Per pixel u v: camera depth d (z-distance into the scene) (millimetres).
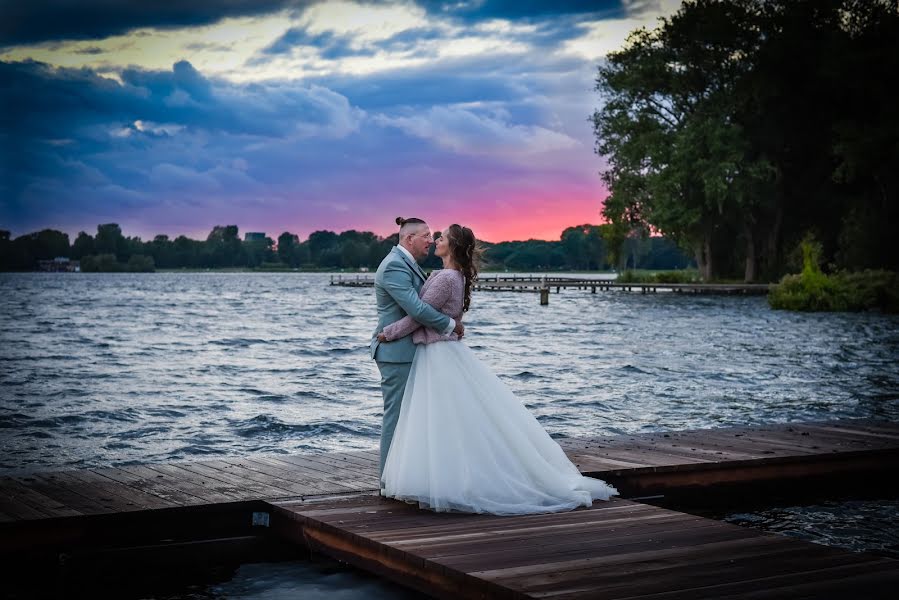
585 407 13797
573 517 5773
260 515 6383
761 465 7914
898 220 51719
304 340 27625
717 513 7633
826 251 58500
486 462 5984
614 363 20234
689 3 58469
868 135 50406
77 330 32688
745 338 27125
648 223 62250
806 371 18562
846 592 4238
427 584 4863
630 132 61656
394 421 6262
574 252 190000
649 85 59594
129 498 6344
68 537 5824
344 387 16344
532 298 61375
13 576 5699
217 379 17594
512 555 4879
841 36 53719
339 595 5438
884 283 41031
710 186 55094
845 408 13625
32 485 6805
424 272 6305
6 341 27188
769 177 55969
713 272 64312
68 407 13781
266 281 143375
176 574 6008
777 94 54688
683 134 57062
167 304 58719
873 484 8539
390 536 5293
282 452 10492
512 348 24266
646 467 7426
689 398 14727
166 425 12242
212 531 6238
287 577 5832
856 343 25094
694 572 4562
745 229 60969
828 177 57312
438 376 6039
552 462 6328
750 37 56875
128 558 5980
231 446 10859
